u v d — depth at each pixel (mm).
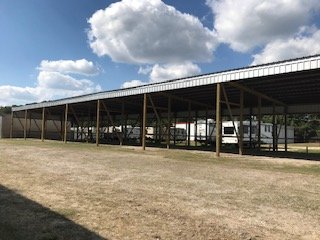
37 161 13805
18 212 5699
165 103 29781
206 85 19234
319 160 16578
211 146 31000
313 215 5801
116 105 33156
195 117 33312
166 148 25203
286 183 9070
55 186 8094
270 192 7746
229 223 5277
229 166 13039
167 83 20750
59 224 5062
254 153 21203
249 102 26922
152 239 4484
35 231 4730
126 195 7184
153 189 7914
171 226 5059
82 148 22891
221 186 8453
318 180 9688
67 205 6219
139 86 23219
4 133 43438
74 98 31203
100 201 6582
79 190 7652
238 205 6449
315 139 52500
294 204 6578
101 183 8641
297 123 56531
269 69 15188
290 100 24828
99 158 15547
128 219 5379
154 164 13250
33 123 45656
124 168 11812
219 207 6277
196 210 6027
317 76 16406
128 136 41531
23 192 7312
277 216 5719
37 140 36438
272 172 11375
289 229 5031
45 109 39375
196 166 12797
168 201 6680
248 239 4566
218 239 4535
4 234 4566
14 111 41781
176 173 10711
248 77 16125
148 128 42406
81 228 4891
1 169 11031
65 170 11078
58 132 47438
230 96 24375
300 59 14047
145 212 5820
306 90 20484
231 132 31922
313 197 7242
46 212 5719
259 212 5957
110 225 5055
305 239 4625
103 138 44031
